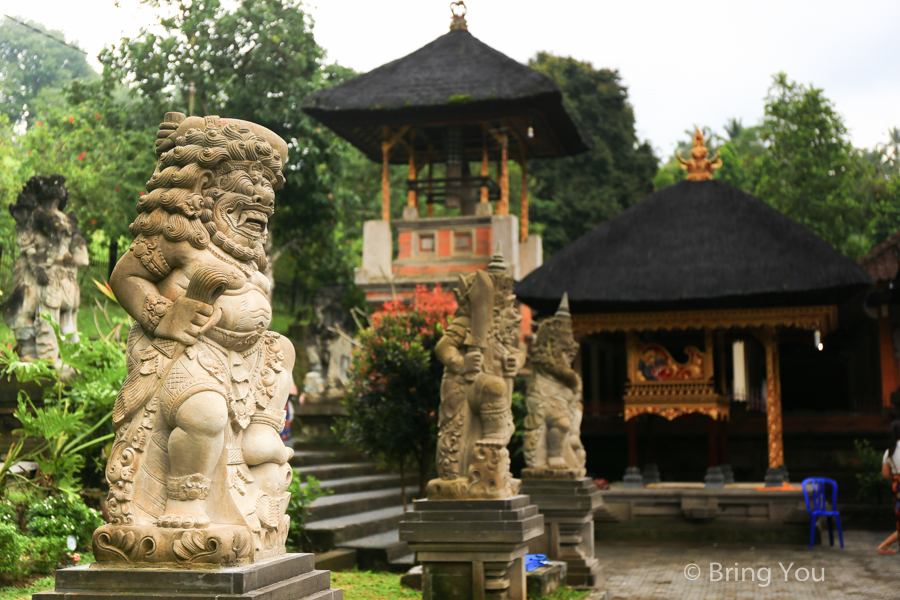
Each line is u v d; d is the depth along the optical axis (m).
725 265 13.50
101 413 8.12
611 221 14.95
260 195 3.44
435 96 16.84
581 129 19.50
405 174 23.70
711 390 13.37
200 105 17.67
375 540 9.49
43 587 6.05
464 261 17.69
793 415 15.41
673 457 15.84
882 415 14.97
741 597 8.45
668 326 13.66
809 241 13.48
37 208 9.44
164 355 3.20
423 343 10.54
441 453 6.35
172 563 2.96
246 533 3.07
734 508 12.93
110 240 14.84
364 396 10.48
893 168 31.70
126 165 16.42
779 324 13.24
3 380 8.87
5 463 7.22
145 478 3.13
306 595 3.26
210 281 3.18
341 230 22.92
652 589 8.95
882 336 17.47
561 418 8.40
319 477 12.08
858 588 8.88
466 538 6.05
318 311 17.91
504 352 6.43
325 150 18.94
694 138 15.45
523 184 19.47
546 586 7.11
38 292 9.27
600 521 13.30
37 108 18.55
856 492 14.82
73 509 7.11
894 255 17.09
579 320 14.15
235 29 17.86
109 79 17.67
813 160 23.30
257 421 3.42
